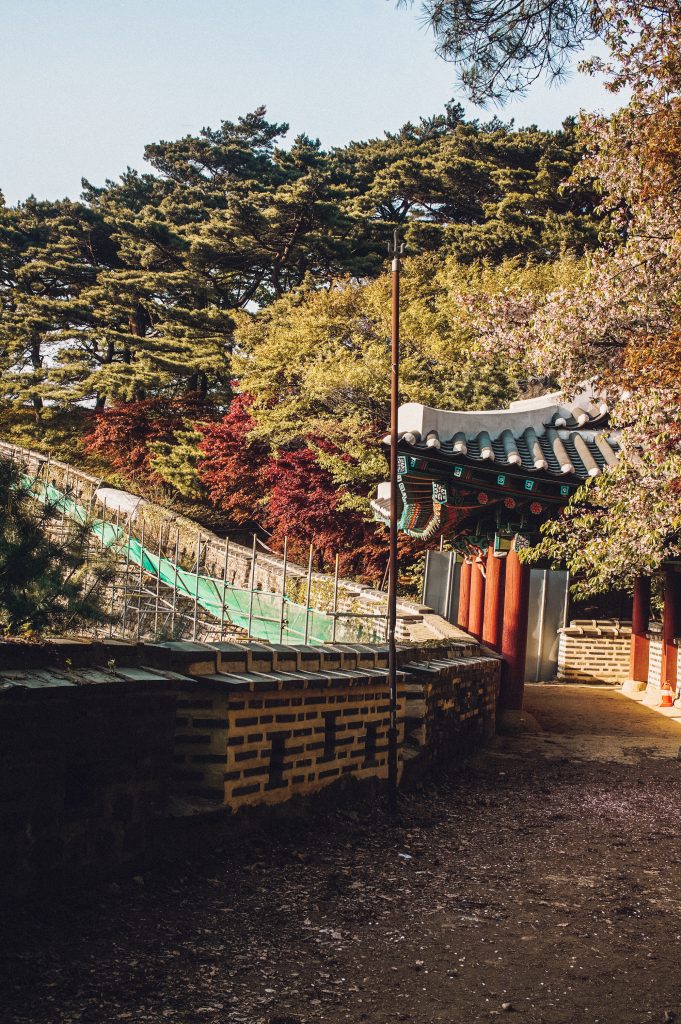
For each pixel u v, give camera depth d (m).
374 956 4.80
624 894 6.31
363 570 27.64
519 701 15.12
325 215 39.78
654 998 4.48
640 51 8.96
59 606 5.85
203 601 24.98
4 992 3.83
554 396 15.89
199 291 42.00
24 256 48.06
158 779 5.53
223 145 51.84
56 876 4.74
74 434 42.38
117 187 50.88
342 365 25.67
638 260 9.76
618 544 9.81
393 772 8.48
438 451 13.65
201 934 4.77
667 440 9.15
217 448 32.44
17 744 4.47
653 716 16.27
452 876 6.48
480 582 18.81
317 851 6.66
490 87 7.93
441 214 44.31
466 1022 4.09
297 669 7.60
